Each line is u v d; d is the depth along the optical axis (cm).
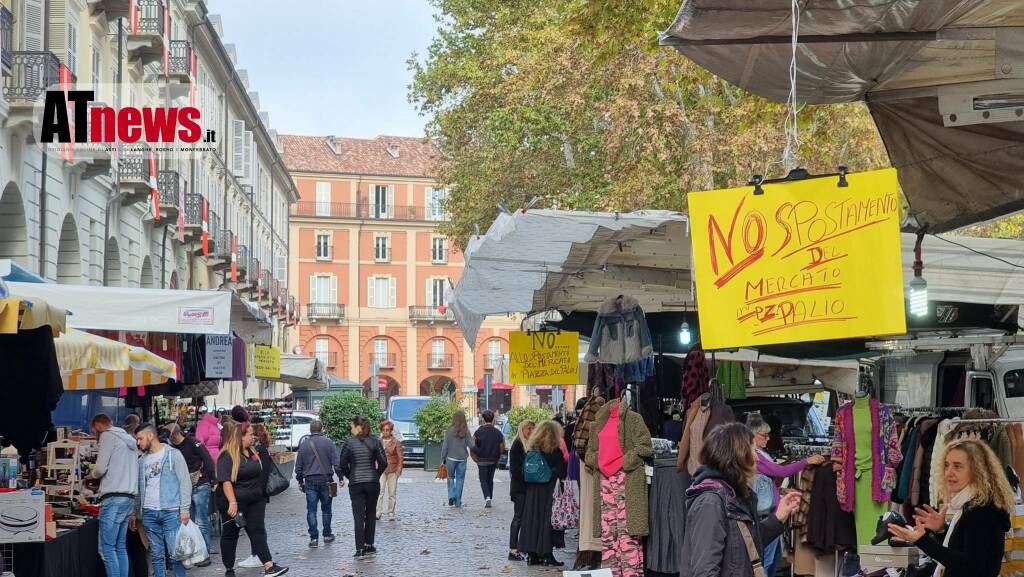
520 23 2953
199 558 1330
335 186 8831
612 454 1212
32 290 1329
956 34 643
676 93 2311
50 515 1058
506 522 2170
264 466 1478
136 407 2152
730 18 619
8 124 2166
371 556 1655
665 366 1587
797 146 604
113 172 2969
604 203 2348
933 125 768
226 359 2045
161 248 3684
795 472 1099
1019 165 775
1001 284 1009
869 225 587
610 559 1220
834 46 669
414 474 3812
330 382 5516
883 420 1054
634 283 1352
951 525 672
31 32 2377
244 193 5778
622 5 1341
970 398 1408
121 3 2917
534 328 1867
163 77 3675
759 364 1569
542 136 2988
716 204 607
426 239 8894
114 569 1260
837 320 586
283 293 7138
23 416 888
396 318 8750
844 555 1090
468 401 8544
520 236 1118
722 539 573
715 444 590
